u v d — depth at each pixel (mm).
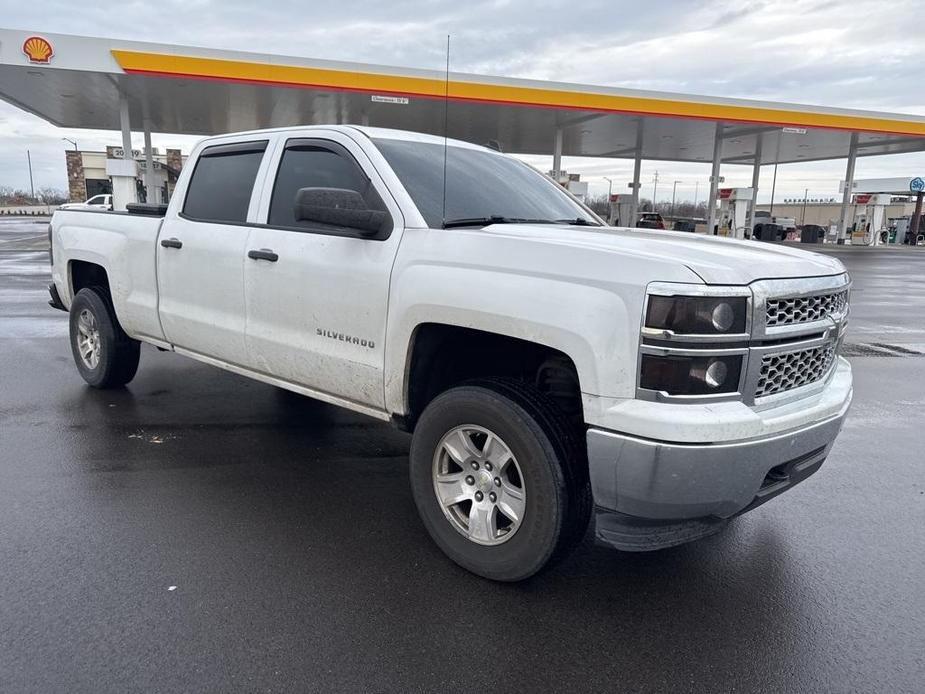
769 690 2549
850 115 28172
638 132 30688
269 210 4242
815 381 3230
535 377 3426
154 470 4391
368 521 3785
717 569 3412
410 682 2514
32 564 3203
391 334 3441
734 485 2695
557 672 2602
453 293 3129
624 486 2691
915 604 3139
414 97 21844
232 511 3854
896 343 10008
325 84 20672
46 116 28812
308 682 2490
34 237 30984
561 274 2828
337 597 3035
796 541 3738
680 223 40250
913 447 5391
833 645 2820
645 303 2602
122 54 18688
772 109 26391
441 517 3338
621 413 2645
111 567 3203
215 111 26375
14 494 3953
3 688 2396
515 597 3086
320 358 3850
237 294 4355
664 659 2701
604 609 3027
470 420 3156
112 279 5477
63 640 2664
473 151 4492
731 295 2629
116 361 5828
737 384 2707
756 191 44156
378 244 3543
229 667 2553
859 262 27938
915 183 49938
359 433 5242
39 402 5750
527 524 2982
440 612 2951
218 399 5988
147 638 2695
